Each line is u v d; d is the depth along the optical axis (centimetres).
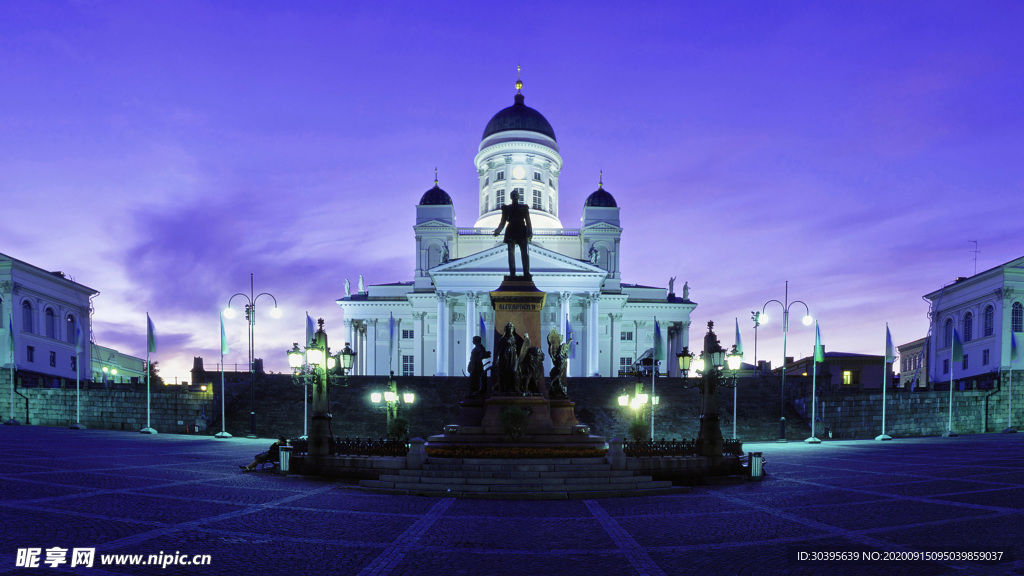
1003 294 6538
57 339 7244
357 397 5688
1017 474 2567
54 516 1611
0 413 6072
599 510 1892
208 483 2267
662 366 9150
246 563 1255
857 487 2309
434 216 9556
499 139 10231
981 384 6356
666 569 1255
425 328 9288
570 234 9775
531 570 1246
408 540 1473
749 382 6106
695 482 2455
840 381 8956
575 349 8850
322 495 2086
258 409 5506
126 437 4666
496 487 2192
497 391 2731
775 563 1291
